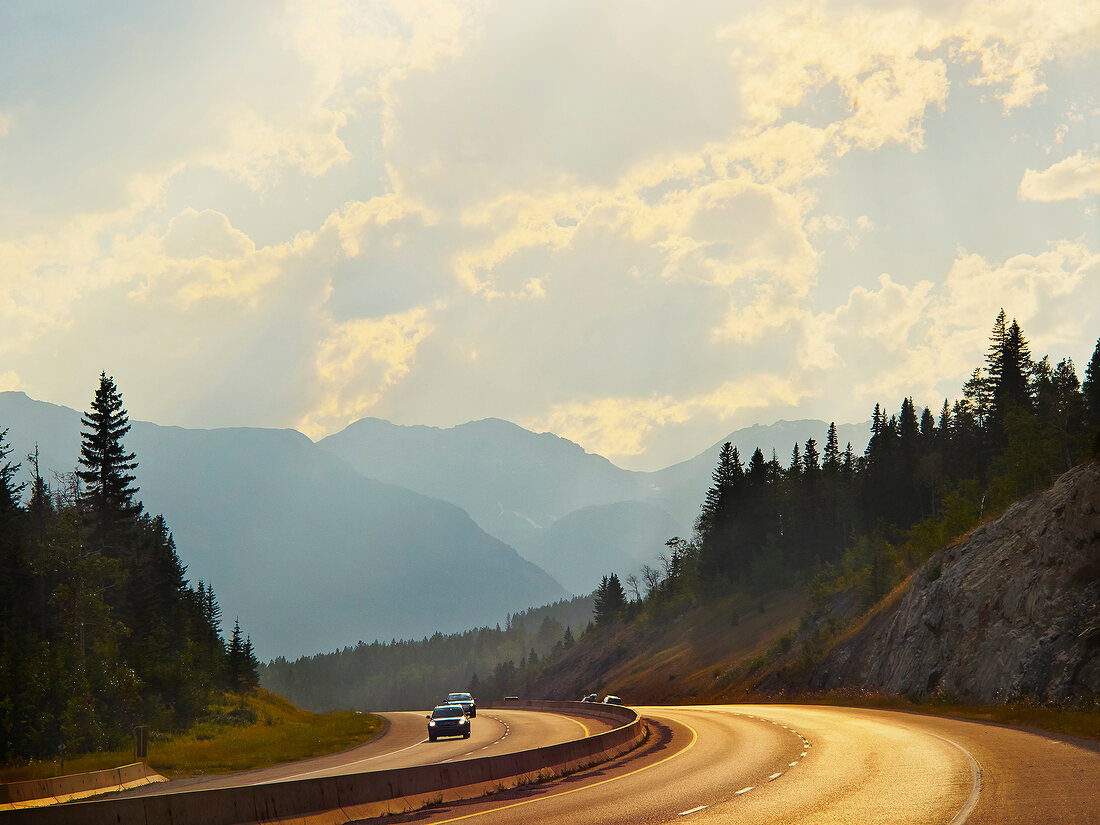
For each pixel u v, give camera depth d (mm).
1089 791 15891
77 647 56500
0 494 68000
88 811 14953
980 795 16078
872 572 98500
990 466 103500
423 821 16906
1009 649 47344
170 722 63156
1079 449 73875
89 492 79812
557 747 26000
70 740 49312
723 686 116688
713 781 20953
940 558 67125
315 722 87250
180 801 15883
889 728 35469
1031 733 29734
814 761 24219
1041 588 47438
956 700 51406
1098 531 45031
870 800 16312
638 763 27078
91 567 60562
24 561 65375
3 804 24438
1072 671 40750
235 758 42438
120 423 81375
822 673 87000
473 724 63875
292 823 16859
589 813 16641
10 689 50031
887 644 72062
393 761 36188
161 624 80500
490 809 18203
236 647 104062
